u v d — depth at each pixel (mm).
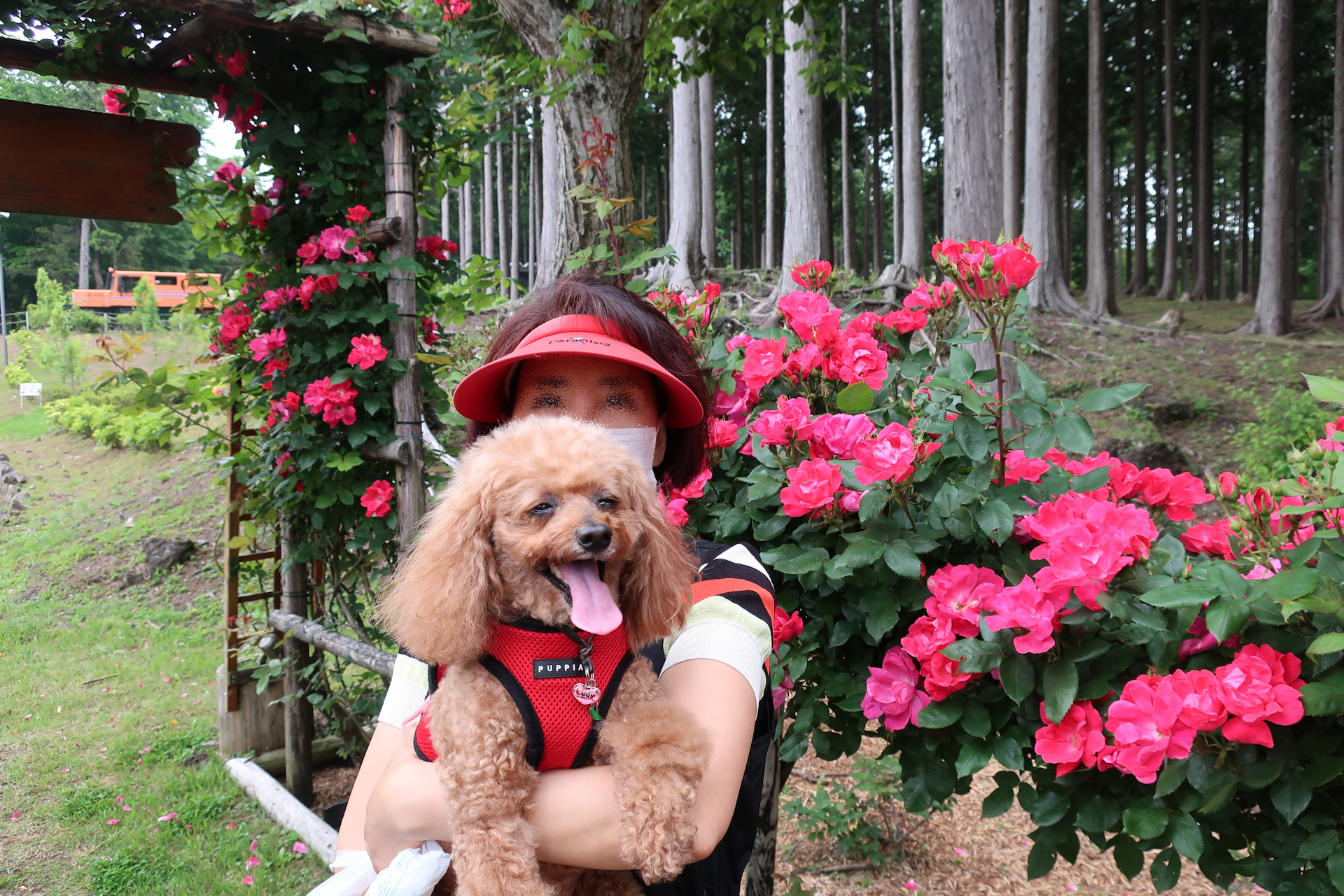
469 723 1129
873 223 27719
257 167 3801
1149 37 24328
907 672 1784
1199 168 22469
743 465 2316
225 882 3775
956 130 8211
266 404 4066
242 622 4953
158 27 3443
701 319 2469
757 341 2168
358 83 3395
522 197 35719
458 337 5672
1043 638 1507
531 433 1296
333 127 3689
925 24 25172
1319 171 31969
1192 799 1496
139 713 6000
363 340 3549
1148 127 28656
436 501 1357
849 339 2100
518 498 1215
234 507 4551
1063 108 26156
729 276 16391
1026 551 1871
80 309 27703
